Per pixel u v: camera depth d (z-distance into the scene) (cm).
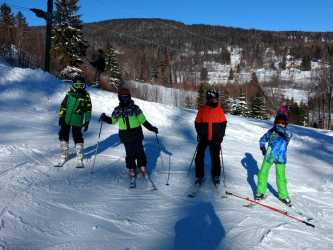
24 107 1340
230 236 479
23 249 386
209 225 510
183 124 1445
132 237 447
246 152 1094
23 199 524
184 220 518
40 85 1535
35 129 1069
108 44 5738
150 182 694
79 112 733
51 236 423
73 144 923
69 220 474
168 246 434
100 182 662
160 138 1166
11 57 4734
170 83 8225
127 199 586
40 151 816
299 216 599
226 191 667
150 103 1617
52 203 527
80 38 3738
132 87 6181
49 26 2106
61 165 731
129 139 657
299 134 1608
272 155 641
